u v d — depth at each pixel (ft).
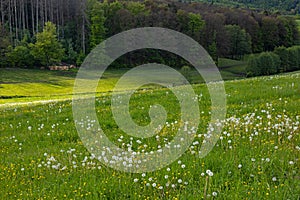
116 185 23.30
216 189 21.07
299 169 22.77
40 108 65.21
